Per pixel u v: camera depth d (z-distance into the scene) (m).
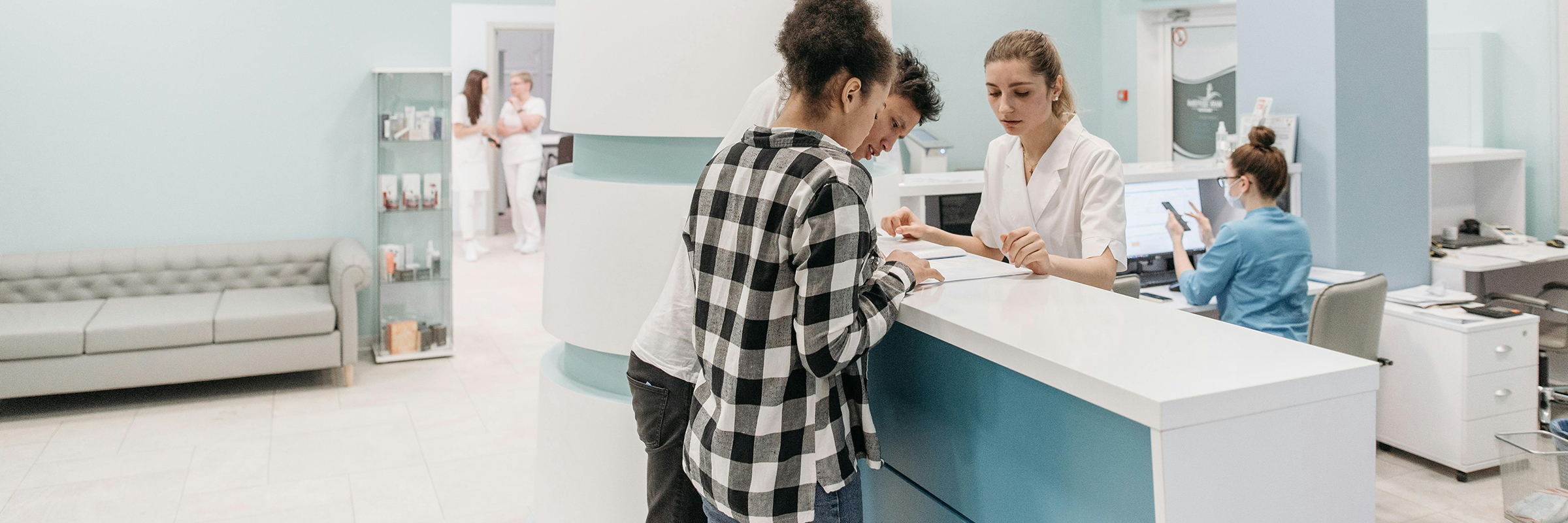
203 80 5.06
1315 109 3.90
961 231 3.37
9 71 4.77
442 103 5.37
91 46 4.88
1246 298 3.23
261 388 4.80
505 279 7.68
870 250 1.26
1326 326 3.14
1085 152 2.18
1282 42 4.01
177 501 3.43
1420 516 3.26
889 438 1.65
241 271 5.06
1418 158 4.09
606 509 2.38
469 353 5.50
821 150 1.23
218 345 4.51
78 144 4.91
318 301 4.79
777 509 1.30
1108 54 7.85
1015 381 1.27
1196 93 7.38
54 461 3.79
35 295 4.72
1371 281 3.19
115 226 5.00
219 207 5.16
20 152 4.82
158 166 5.04
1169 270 3.99
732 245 1.29
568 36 2.41
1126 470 1.07
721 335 1.30
